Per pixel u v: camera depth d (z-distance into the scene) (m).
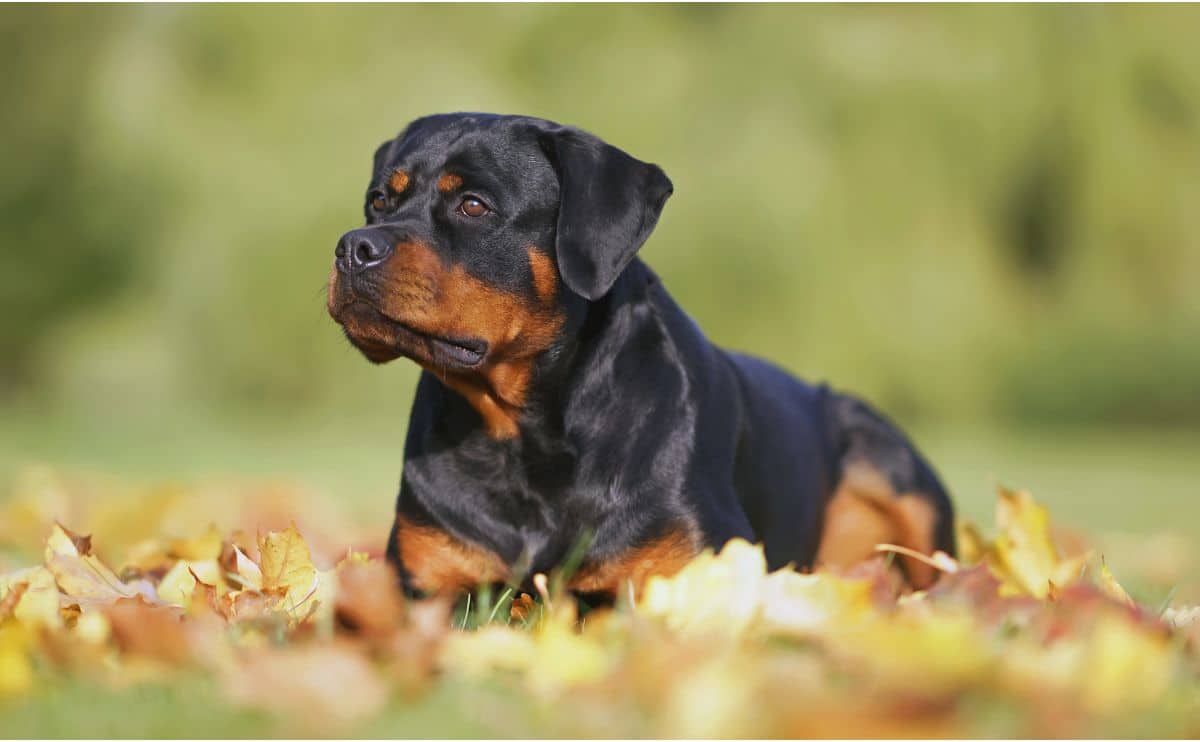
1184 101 17.77
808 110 16.39
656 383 4.09
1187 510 11.02
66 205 23.50
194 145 18.42
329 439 17.98
